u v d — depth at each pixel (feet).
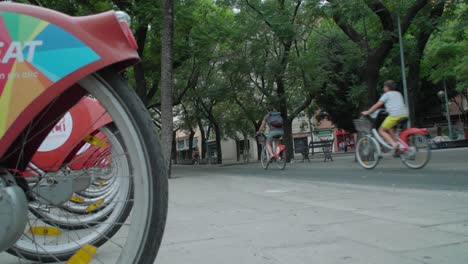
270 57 79.30
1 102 5.82
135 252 5.74
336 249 10.46
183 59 66.59
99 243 9.54
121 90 5.94
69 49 5.81
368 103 53.47
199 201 21.16
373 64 53.06
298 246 10.92
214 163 132.98
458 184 22.45
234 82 88.58
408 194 19.45
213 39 66.54
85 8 51.55
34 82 5.80
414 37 65.72
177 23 57.98
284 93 79.05
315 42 75.51
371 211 15.46
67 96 6.45
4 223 5.78
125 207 9.59
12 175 6.44
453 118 138.92
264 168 47.85
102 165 11.76
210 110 117.60
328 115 116.78
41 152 12.20
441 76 92.68
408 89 60.23
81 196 9.82
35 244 8.55
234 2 70.90
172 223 15.01
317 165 54.34
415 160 31.45
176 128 155.84
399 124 31.91
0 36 5.90
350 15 48.62
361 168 39.65
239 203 19.60
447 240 10.77
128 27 6.07
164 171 5.90
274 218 15.05
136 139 5.84
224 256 10.26
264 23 70.95
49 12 5.99
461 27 51.13
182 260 10.02
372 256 9.73
